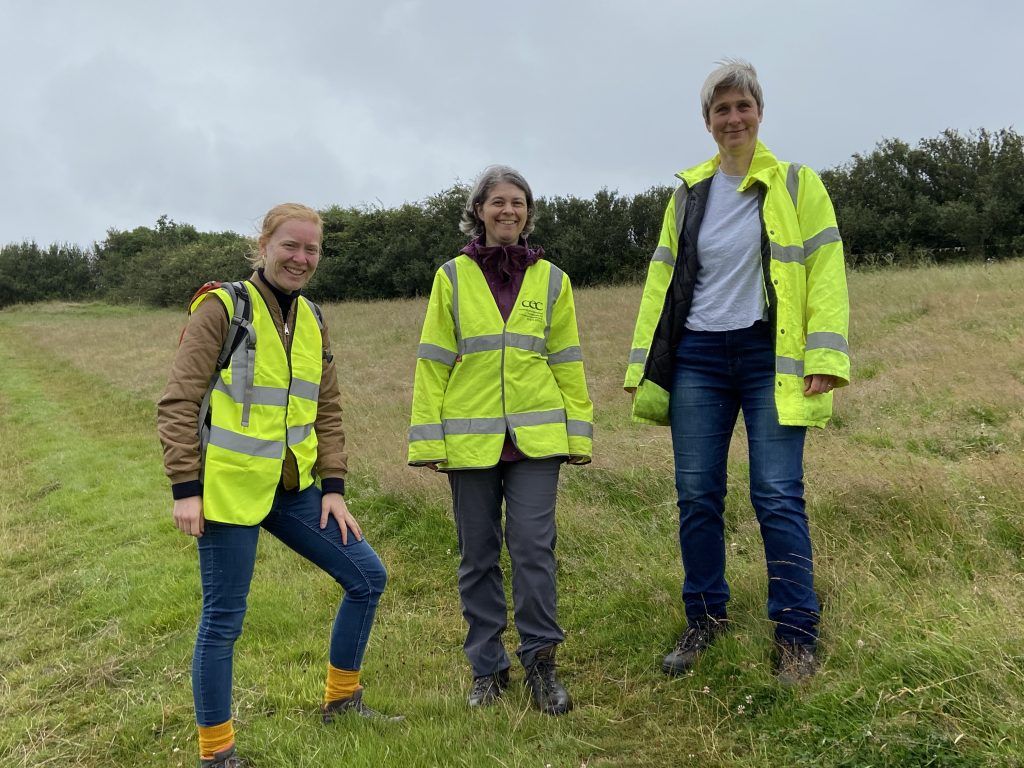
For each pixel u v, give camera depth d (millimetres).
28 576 4809
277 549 4676
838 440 4797
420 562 4273
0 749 2740
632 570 3488
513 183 2711
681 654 2713
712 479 2682
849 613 2590
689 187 2771
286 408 2361
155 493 6426
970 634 2219
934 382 5805
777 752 2133
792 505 2488
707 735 2312
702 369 2654
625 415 6598
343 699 2621
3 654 3662
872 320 9227
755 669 2484
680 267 2725
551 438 2652
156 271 38312
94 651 3553
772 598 2539
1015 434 4480
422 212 30438
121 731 2762
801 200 2553
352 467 5961
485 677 2693
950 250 21156
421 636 3377
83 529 5637
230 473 2217
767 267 2514
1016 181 20453
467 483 2680
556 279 2818
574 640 3141
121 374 13859
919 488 3428
